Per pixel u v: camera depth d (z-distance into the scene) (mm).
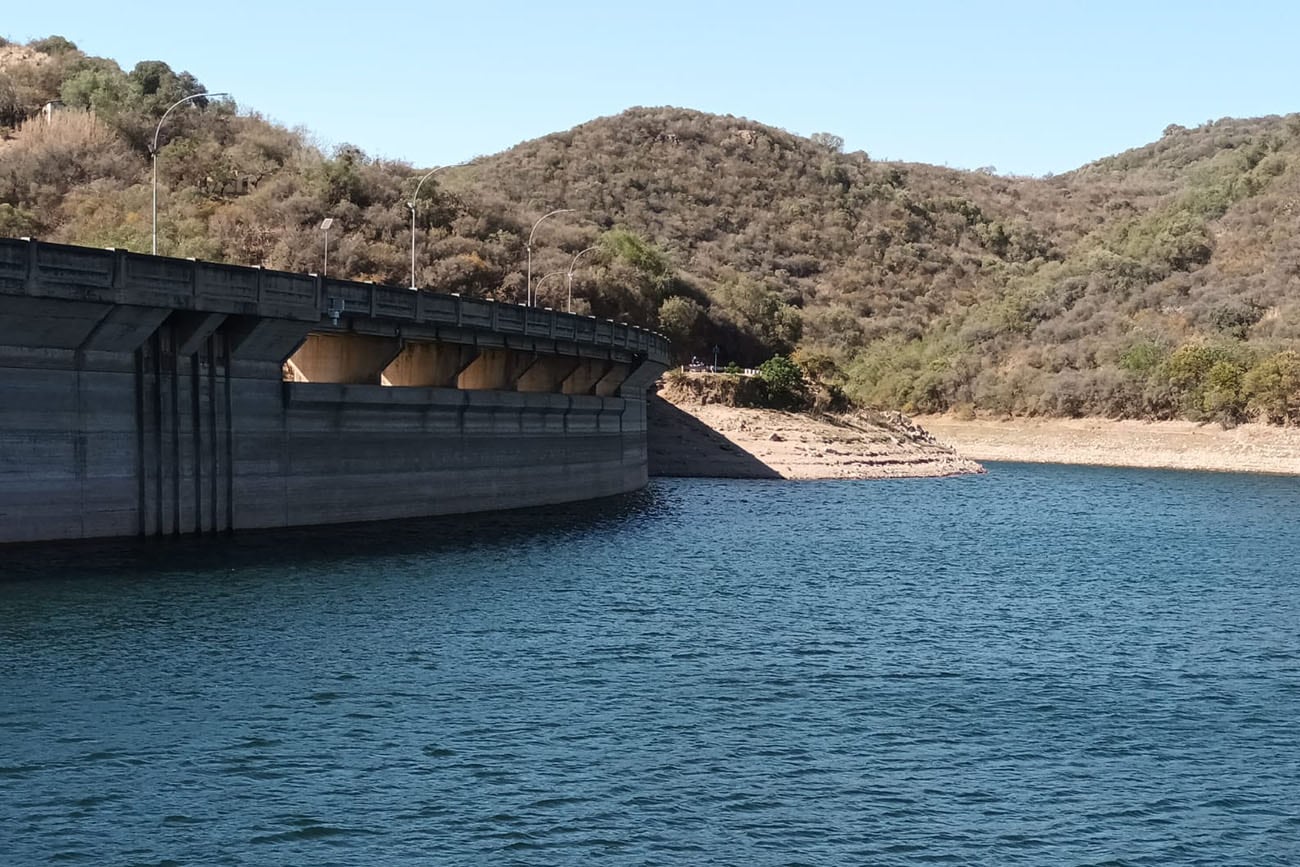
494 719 36312
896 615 54594
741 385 145125
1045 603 59281
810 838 28891
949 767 34062
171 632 43844
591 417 98250
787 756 34312
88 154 151000
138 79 169625
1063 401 199625
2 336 52312
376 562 59375
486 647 44625
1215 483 147375
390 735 34469
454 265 147000
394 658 42281
